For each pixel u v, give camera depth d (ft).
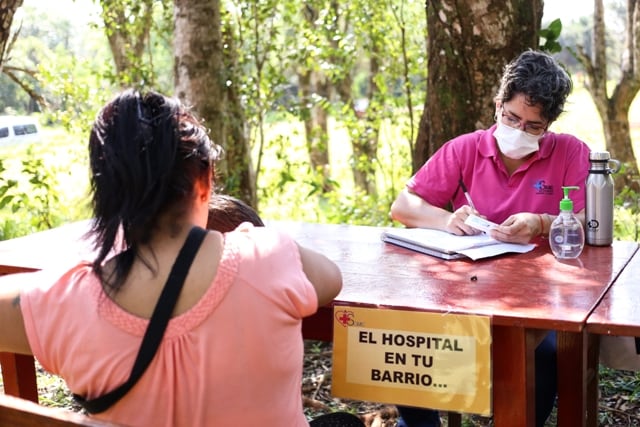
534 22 13.94
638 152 40.47
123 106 5.56
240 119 22.30
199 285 5.33
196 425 5.30
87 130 25.99
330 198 25.80
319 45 24.93
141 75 24.99
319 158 34.32
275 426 5.54
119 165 5.39
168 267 5.38
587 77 30.14
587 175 9.71
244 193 22.62
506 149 10.07
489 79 13.78
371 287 7.88
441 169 10.66
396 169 30.58
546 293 7.58
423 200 10.62
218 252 5.46
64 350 5.38
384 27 25.85
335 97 37.73
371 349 7.27
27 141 27.68
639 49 28.89
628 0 29.12
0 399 5.12
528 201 10.25
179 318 5.26
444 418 11.68
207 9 20.90
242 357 5.33
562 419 9.25
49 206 23.68
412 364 7.15
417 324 7.12
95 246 5.57
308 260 5.95
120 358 5.24
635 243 9.71
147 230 5.44
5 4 14.43
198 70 20.94
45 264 9.05
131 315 5.28
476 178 10.53
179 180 5.49
